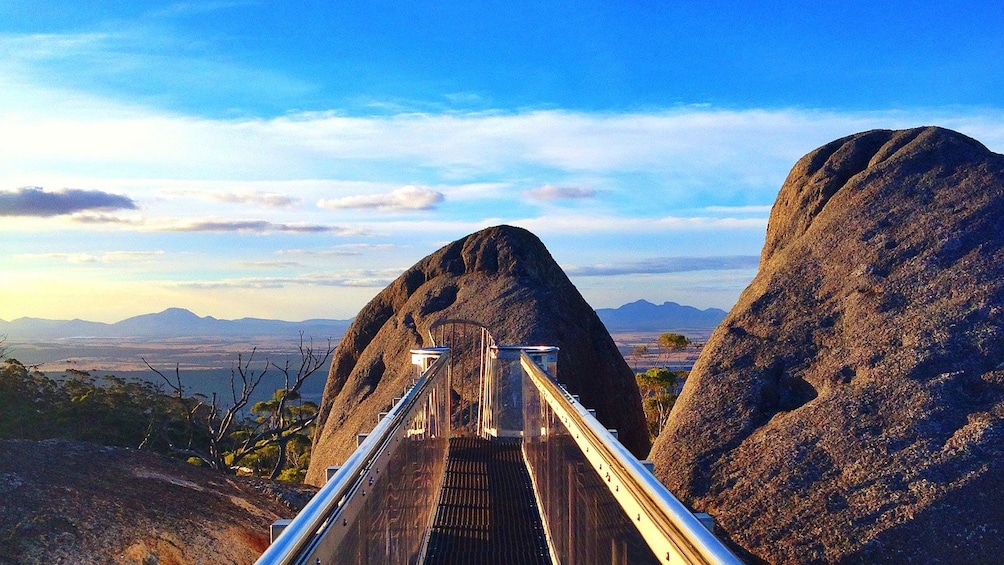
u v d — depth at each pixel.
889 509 6.34
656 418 33.72
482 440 10.77
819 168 11.15
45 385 28.70
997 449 6.46
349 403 15.84
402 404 4.71
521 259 17.78
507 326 15.56
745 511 6.93
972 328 7.63
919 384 7.32
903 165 9.93
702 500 7.32
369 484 3.23
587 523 3.69
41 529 4.71
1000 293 7.83
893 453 6.78
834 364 8.09
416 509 5.49
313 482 14.75
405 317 17.19
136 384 31.36
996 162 9.48
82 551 4.68
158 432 25.98
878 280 8.66
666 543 2.09
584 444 3.81
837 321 8.62
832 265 9.29
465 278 17.89
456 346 15.43
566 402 4.65
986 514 6.04
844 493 6.65
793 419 7.64
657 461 8.11
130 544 4.96
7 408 23.78
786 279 9.52
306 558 2.01
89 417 25.59
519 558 5.87
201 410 29.33
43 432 23.58
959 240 8.62
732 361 8.80
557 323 15.99
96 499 5.37
